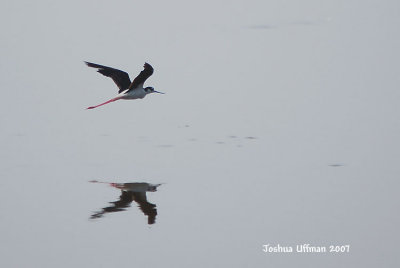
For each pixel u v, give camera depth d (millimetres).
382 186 14539
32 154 16797
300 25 32500
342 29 31266
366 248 12008
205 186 14562
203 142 17609
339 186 14578
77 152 16984
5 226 12773
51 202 13859
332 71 24469
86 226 12781
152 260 11547
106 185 14695
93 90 23016
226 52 27469
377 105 20453
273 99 21484
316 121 19203
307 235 12461
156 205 13680
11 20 34031
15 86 23266
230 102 21312
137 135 18406
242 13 35562
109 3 37812
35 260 11570
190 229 12664
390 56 26188
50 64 26078
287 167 15719
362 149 16812
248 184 14695
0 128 18969
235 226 12766
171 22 33406
